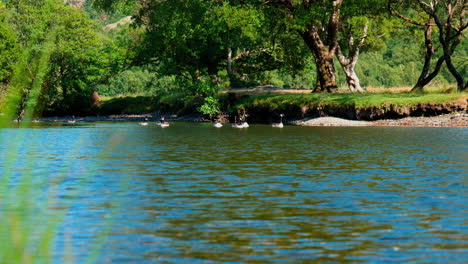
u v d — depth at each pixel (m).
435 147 28.88
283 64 82.19
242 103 62.28
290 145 30.77
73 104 87.25
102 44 87.75
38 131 46.12
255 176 18.83
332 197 14.89
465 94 50.12
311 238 10.59
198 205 13.87
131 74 125.25
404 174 19.12
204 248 9.89
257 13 58.62
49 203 13.95
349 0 60.25
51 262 8.93
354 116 52.69
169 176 18.89
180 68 79.31
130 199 14.63
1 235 10.54
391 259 9.17
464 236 10.70
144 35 80.31
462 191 15.71
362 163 22.31
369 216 12.51
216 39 74.06
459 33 55.25
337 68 128.38
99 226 11.52
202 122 63.34
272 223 11.88
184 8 66.44
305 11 57.31
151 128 50.62
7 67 68.00
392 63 133.88
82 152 27.47
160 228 11.43
